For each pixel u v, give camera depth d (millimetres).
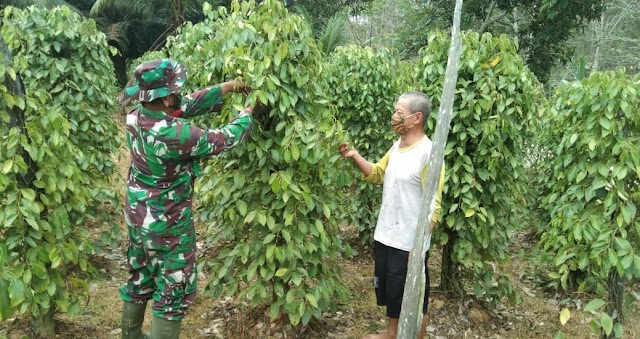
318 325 3367
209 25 3842
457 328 3543
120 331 3352
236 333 3279
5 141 2584
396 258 2881
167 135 2170
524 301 4152
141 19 17875
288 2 15586
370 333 3441
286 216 2812
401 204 2850
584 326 3721
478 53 3402
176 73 2227
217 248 4781
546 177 5160
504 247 3682
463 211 3416
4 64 2539
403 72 5312
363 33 25422
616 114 2711
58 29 3975
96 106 4410
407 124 2834
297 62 2789
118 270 4473
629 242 2754
